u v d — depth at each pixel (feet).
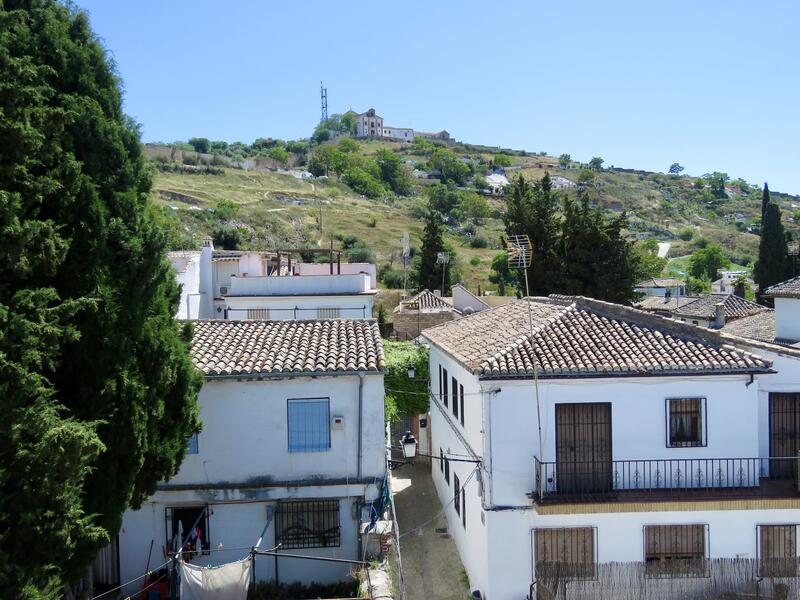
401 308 149.79
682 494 51.67
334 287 114.32
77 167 37.93
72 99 39.40
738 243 473.26
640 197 593.01
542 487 51.42
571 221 142.82
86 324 38.78
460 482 66.13
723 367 52.47
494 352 55.67
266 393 55.31
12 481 33.50
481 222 418.10
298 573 55.62
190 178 373.40
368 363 55.06
